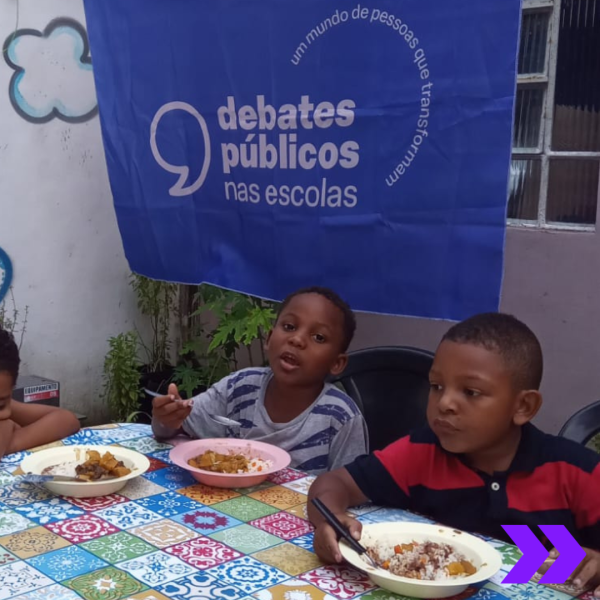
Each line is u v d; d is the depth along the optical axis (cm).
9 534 120
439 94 206
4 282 341
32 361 355
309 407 178
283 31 235
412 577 109
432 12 203
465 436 124
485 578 105
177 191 277
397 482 138
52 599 100
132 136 287
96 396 380
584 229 269
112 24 281
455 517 133
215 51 253
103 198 371
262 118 246
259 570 111
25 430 166
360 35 218
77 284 367
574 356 272
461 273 209
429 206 212
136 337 383
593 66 264
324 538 112
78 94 355
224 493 142
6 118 334
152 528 124
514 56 191
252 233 258
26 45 335
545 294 277
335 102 227
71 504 133
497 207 200
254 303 314
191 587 104
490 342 123
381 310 229
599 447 250
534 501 129
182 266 283
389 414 209
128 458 152
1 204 337
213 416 175
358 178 227
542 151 277
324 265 240
